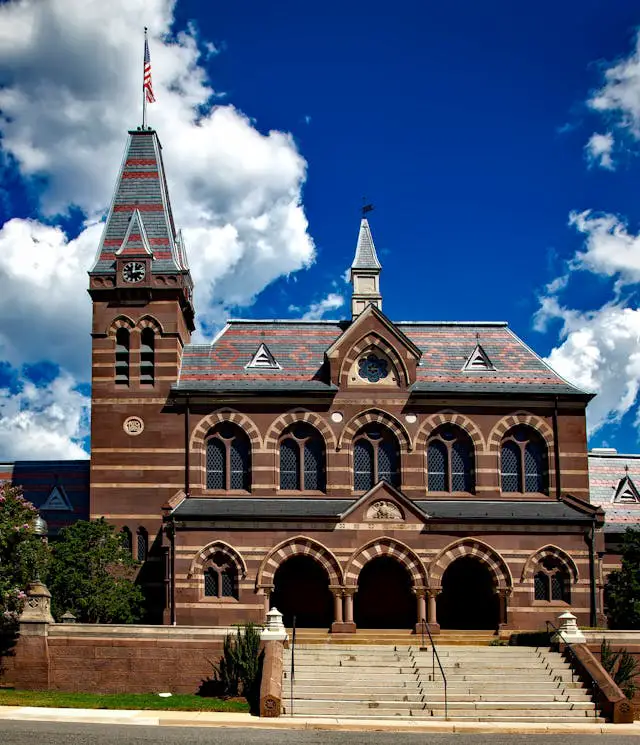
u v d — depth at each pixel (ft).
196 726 107.04
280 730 106.63
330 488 173.17
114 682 131.23
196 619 157.07
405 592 171.73
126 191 188.85
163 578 168.66
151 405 176.24
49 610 135.23
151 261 180.45
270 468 173.88
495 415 178.09
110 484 173.68
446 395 176.86
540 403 178.50
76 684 131.54
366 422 176.55
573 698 121.90
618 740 106.01
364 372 178.50
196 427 175.32
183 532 159.63
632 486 193.88
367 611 171.01
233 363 182.19
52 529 184.96
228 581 159.63
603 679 122.31
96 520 165.37
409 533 159.84
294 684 123.34
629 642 135.23
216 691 129.49
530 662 131.85
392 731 108.78
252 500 171.73
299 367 181.88
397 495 160.66
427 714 117.08
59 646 132.57
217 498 172.35
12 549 136.56
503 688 124.26
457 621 171.01
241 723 109.09
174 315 179.42
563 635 135.64
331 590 157.79
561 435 177.88
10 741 94.53
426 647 137.90
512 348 188.44
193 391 174.91
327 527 159.74
